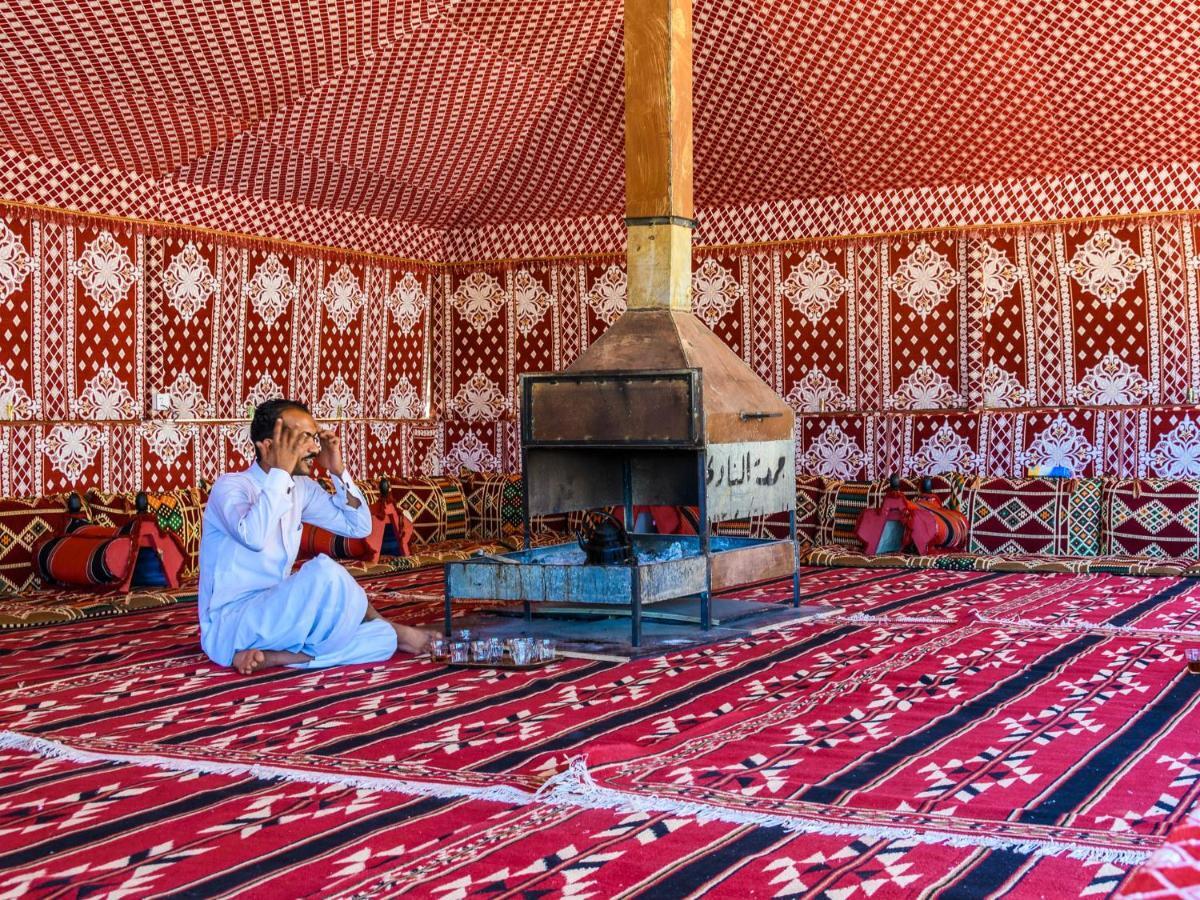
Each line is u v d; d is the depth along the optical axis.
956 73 7.55
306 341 8.61
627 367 5.50
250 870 2.53
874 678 4.33
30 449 6.92
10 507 6.64
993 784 3.02
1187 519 7.27
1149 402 7.91
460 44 7.43
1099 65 7.27
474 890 2.40
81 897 2.41
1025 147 7.96
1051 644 4.86
